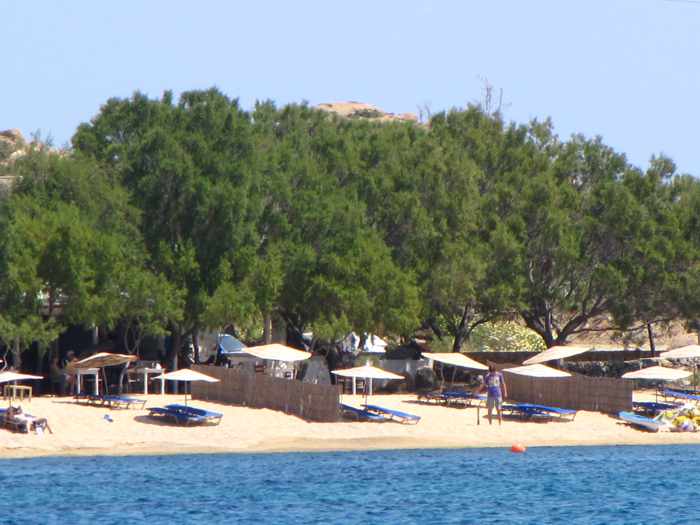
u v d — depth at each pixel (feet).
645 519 263.90
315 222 476.54
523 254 513.86
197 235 453.99
